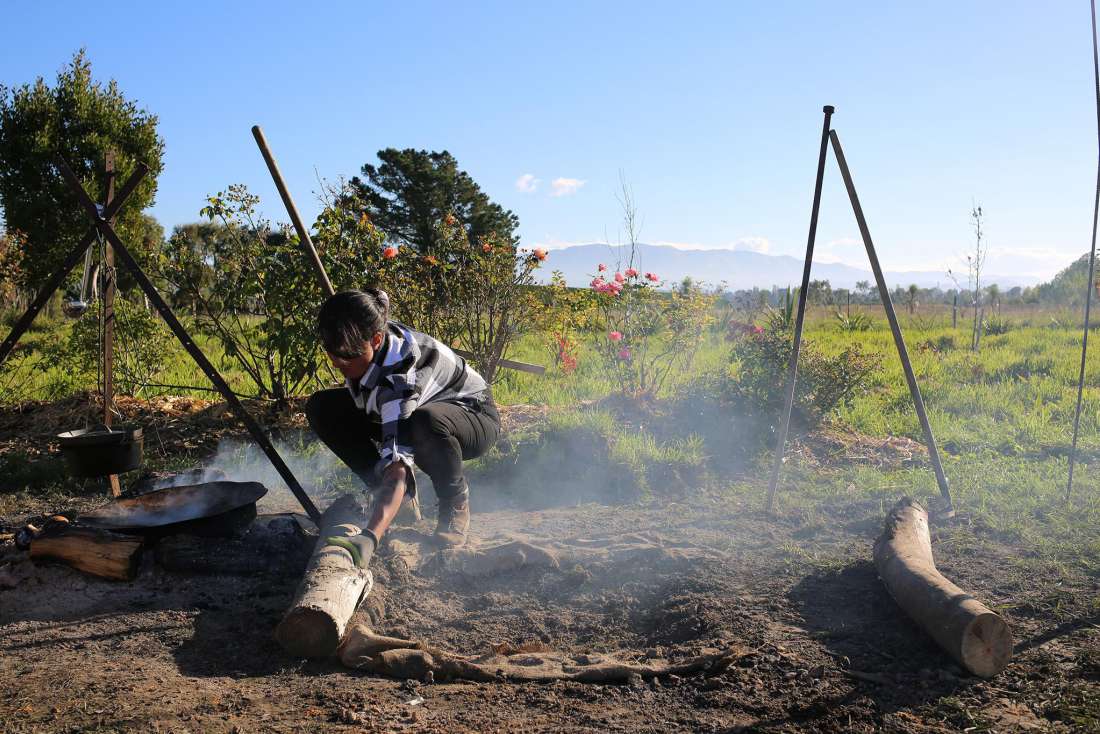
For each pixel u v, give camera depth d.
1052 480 5.27
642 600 3.72
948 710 2.63
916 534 3.81
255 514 4.20
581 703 2.76
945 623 2.91
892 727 2.54
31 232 20.89
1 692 2.77
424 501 5.26
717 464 6.02
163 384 7.98
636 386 7.83
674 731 2.54
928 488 5.20
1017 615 3.37
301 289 7.06
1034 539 4.24
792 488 5.45
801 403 6.88
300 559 3.99
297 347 7.09
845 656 3.04
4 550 4.03
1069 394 8.13
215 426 7.06
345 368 3.57
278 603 3.63
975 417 7.34
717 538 4.46
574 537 4.55
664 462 5.80
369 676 2.98
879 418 7.42
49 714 2.60
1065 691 2.71
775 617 3.43
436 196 43.75
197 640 3.28
